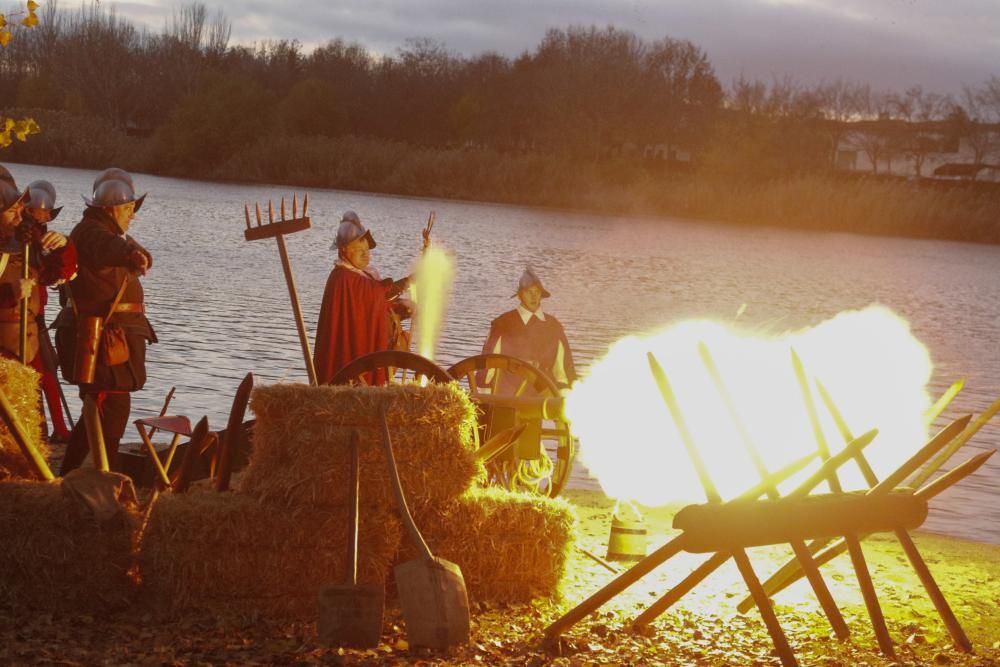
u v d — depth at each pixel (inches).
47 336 366.3
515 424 305.4
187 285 966.4
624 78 4168.3
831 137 4308.6
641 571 222.4
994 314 1326.3
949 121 4419.3
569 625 227.3
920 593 282.8
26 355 331.0
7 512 231.1
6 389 256.5
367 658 214.5
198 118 4079.7
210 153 4094.5
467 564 248.1
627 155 4158.5
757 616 258.2
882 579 297.1
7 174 325.4
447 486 244.8
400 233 1996.8
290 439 235.5
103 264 304.5
